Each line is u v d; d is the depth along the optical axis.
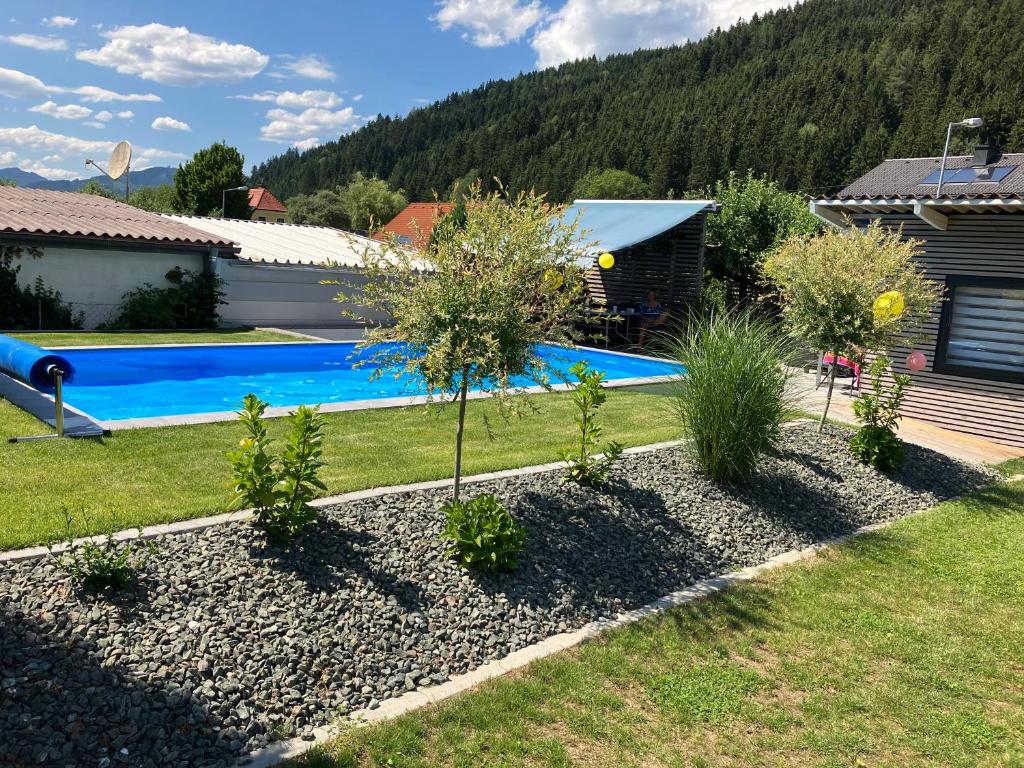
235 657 3.72
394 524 5.32
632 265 22.53
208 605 4.06
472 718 3.56
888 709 3.91
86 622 3.76
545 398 11.19
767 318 8.34
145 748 3.11
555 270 5.38
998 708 3.99
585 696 3.82
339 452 7.48
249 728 3.32
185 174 48.28
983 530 6.92
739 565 5.77
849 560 6.01
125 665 3.53
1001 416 10.77
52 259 16.09
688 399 7.25
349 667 3.84
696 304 20.97
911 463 8.80
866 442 8.38
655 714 3.73
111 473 6.20
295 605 4.21
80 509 5.24
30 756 2.96
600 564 5.32
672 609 4.91
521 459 7.44
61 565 4.07
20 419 7.74
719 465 7.05
